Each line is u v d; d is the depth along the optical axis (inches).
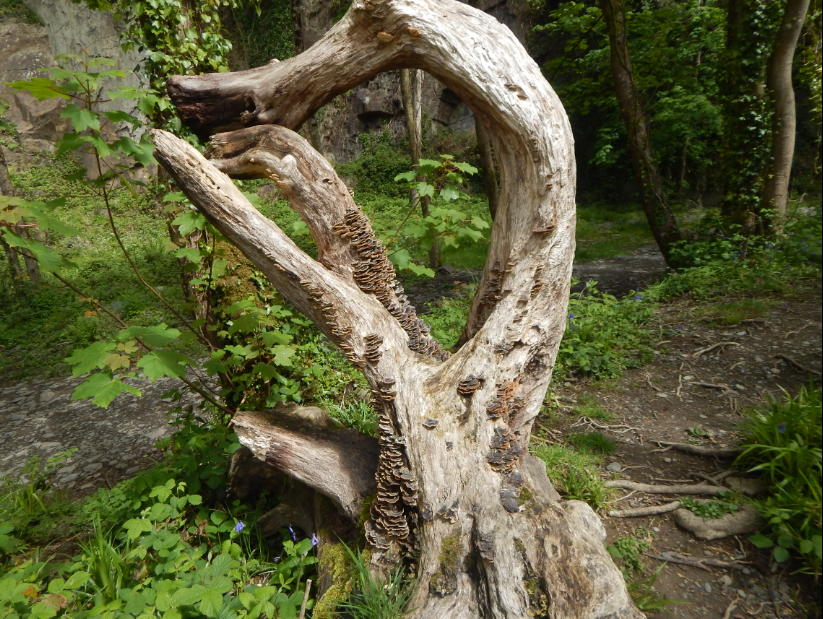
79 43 654.5
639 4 459.5
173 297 344.5
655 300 238.7
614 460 129.6
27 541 124.7
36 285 362.3
